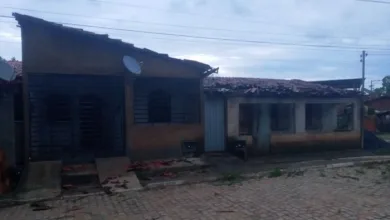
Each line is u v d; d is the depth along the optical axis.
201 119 11.56
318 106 14.74
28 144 9.47
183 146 11.24
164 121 11.77
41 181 8.39
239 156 12.03
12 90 8.66
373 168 10.16
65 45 9.83
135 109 11.35
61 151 10.41
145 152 10.77
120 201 7.05
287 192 7.32
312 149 13.85
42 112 10.21
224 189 7.80
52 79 10.29
